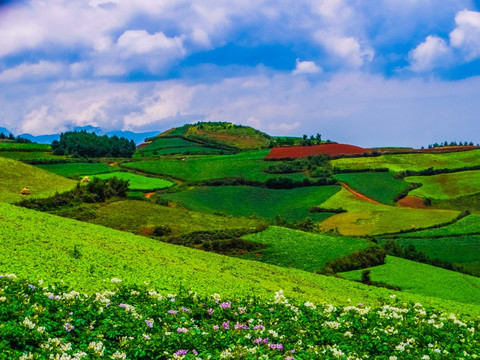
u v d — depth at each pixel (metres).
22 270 26.88
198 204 144.75
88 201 98.38
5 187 102.69
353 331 22.47
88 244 40.44
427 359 19.22
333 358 18.23
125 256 39.34
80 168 181.00
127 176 169.00
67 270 29.95
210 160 197.25
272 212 141.75
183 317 21.28
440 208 149.88
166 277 34.03
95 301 21.23
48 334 16.64
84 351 16.33
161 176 176.62
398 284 64.06
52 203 94.69
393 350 20.30
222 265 46.16
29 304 18.89
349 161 188.50
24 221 43.12
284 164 181.75
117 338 17.95
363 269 71.69
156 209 97.19
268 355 17.83
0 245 32.69
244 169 181.38
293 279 46.19
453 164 186.50
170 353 17.16
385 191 159.25
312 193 156.25
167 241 80.38
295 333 21.30
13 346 15.49
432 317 27.22
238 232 84.38
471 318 35.00
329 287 45.12
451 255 97.50
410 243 106.62
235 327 20.91
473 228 114.19
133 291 25.09
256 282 40.44
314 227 113.56
